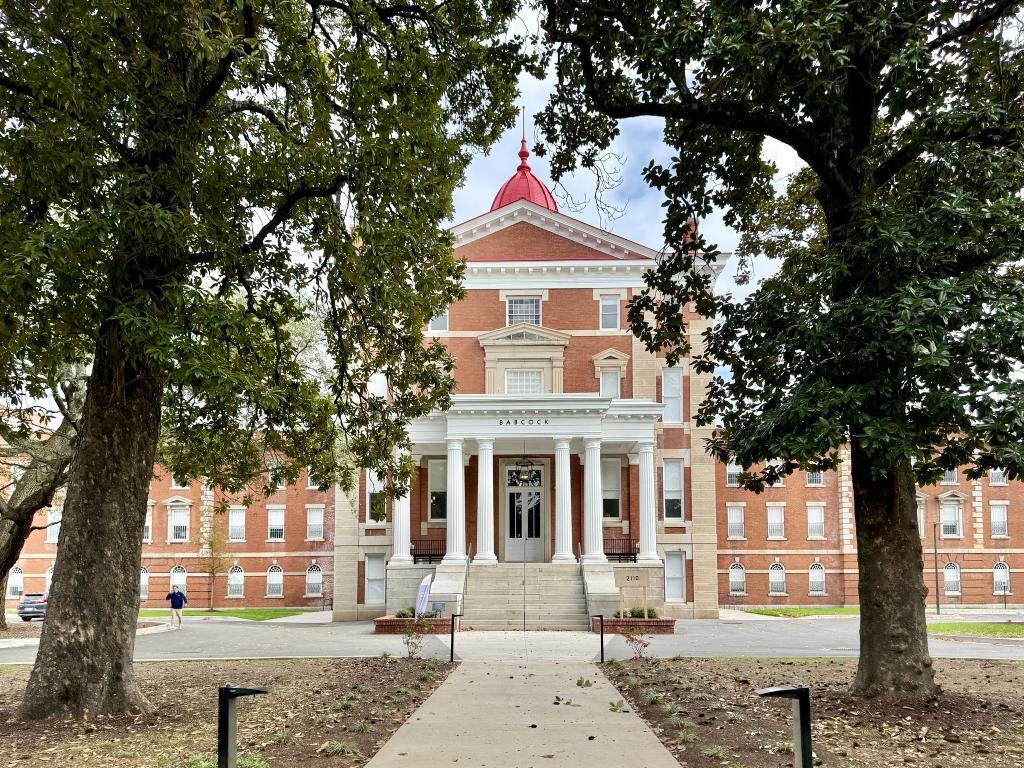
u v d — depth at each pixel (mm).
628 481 36438
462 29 15023
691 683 13664
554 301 37375
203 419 17578
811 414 10703
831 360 11281
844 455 49750
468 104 16016
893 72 10477
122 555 11625
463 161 16031
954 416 10445
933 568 51250
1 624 30672
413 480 35125
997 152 11641
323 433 18422
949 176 11625
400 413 18781
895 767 8406
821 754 8852
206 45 10141
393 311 17516
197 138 11695
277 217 13906
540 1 14031
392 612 32781
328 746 9102
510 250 38000
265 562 49438
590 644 22203
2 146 9844
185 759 8703
